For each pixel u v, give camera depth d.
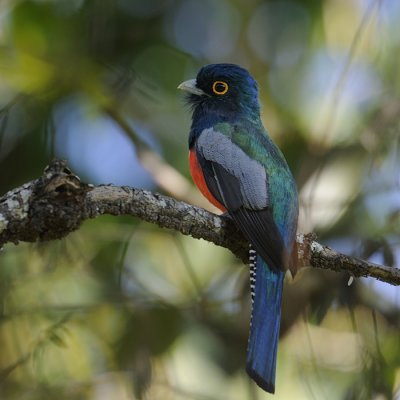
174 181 12.68
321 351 12.38
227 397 12.16
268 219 9.81
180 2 13.92
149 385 11.45
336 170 12.79
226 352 12.56
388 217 12.31
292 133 13.38
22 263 12.38
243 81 11.55
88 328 12.56
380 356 11.20
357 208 12.66
